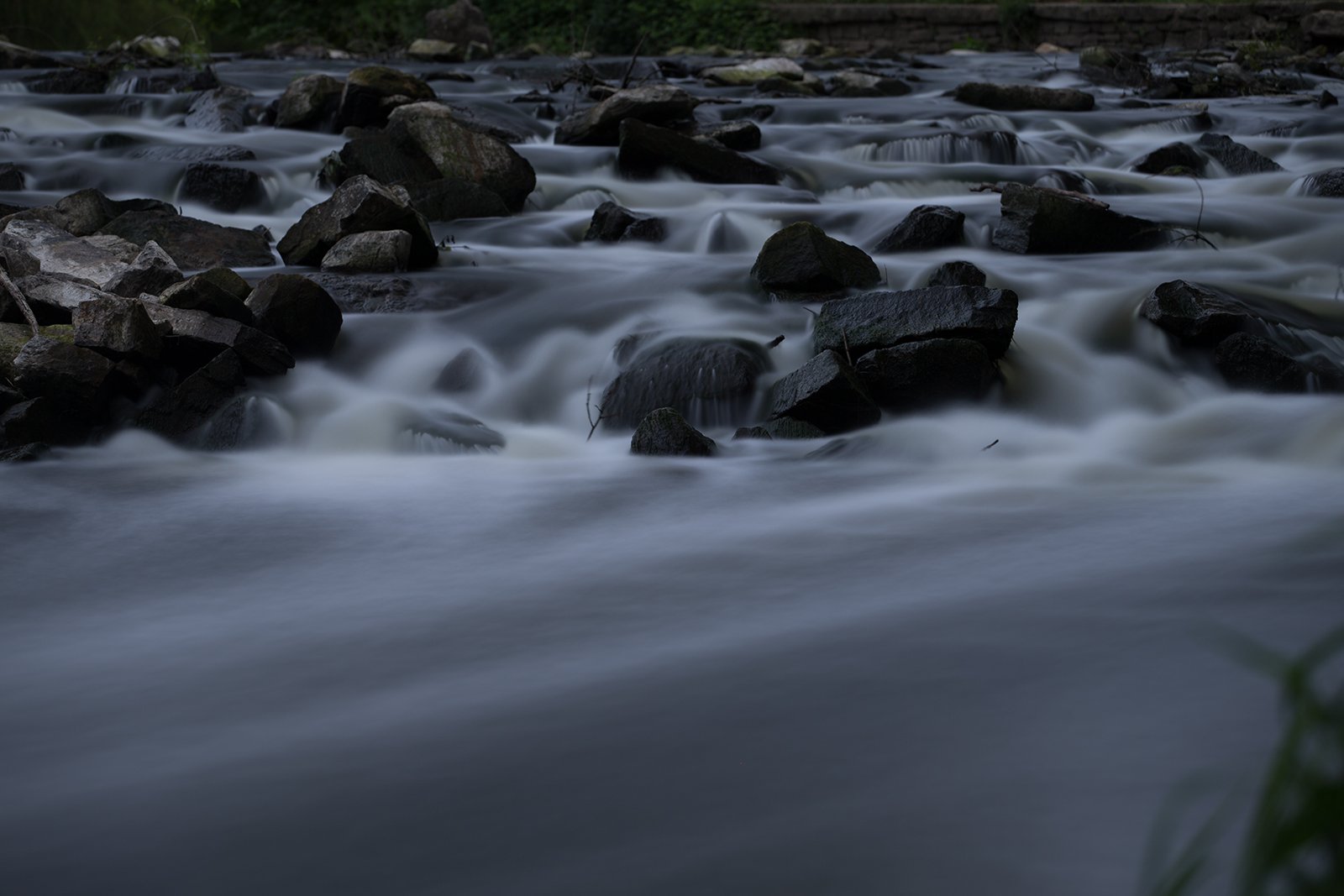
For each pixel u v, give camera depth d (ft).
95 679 10.54
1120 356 21.50
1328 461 17.56
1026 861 7.10
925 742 8.65
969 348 19.54
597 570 13.20
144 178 33.58
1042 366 20.93
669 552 13.80
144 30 69.31
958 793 7.91
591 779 8.32
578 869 7.25
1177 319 21.29
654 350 21.04
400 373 21.58
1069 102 48.73
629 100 37.99
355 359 21.88
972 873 7.00
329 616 12.04
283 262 26.21
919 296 20.39
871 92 54.85
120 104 43.88
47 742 9.28
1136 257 27.37
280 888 7.24
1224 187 35.58
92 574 13.53
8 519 15.43
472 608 12.12
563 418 20.74
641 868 7.23
